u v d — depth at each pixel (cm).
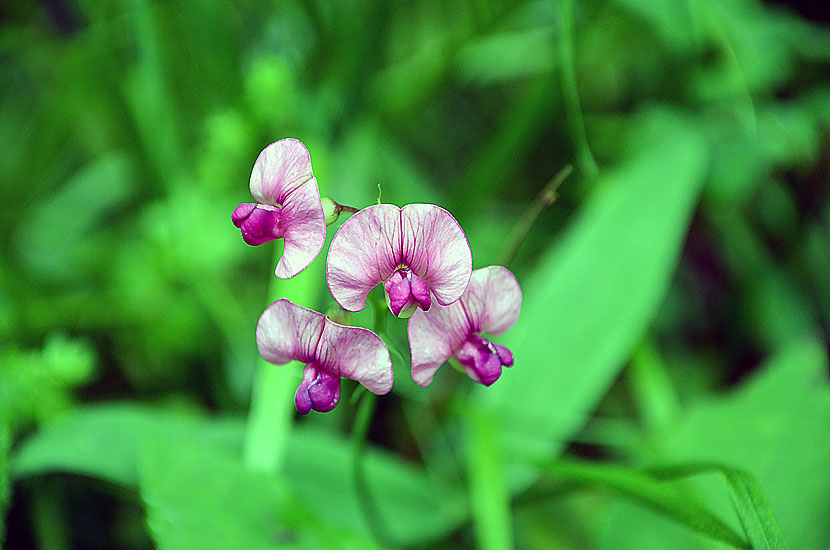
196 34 41
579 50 43
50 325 39
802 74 43
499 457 34
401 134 52
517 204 51
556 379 37
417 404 39
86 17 44
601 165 47
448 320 30
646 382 38
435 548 35
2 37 45
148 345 40
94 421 35
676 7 39
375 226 30
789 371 37
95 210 48
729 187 40
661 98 45
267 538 32
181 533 32
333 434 40
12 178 44
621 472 33
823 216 47
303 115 42
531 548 37
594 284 37
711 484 35
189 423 35
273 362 31
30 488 36
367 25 40
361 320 32
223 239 40
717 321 48
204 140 43
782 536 31
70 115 43
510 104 53
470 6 41
